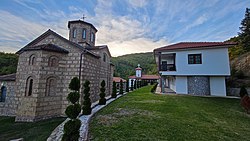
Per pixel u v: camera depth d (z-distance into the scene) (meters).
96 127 5.95
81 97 11.27
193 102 12.30
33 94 10.00
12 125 8.97
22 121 9.79
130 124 6.31
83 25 18.61
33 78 10.27
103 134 5.12
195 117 7.68
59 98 11.19
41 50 10.39
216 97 15.21
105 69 18.89
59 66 11.38
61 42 12.03
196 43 19.45
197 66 16.91
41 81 10.20
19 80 11.09
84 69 11.81
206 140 4.69
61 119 10.06
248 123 6.89
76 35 18.31
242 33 27.69
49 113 10.50
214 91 16.67
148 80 58.31
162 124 6.32
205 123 6.67
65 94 11.32
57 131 5.68
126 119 7.17
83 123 6.39
